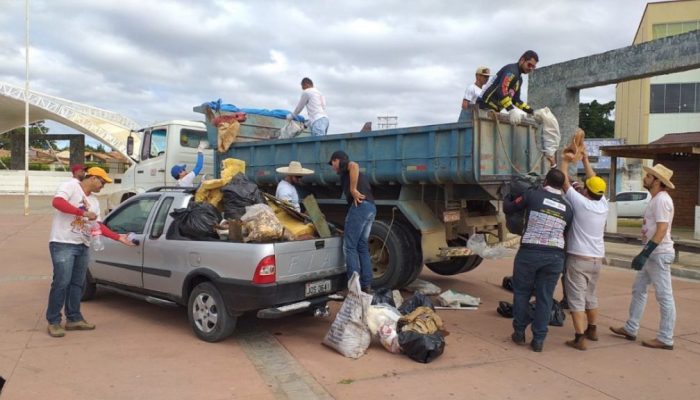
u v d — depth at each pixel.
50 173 42.62
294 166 7.68
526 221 5.62
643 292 5.81
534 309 5.74
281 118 10.63
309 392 4.36
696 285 9.06
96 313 6.71
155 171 11.81
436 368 4.93
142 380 4.54
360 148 7.71
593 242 5.50
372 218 6.35
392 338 5.29
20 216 21.16
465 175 6.56
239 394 4.29
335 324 5.39
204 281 5.74
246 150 9.30
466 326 6.33
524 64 7.48
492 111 6.71
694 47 10.84
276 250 5.35
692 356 5.35
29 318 6.40
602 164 31.45
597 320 6.69
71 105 40.62
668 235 5.58
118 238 6.03
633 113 35.34
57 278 5.66
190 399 4.18
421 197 7.56
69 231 5.67
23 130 51.19
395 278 7.39
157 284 6.12
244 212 6.10
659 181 5.60
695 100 32.59
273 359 5.12
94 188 5.89
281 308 5.37
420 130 6.97
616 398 4.30
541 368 4.96
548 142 7.72
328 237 6.21
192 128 11.91
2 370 4.72
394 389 4.42
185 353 5.25
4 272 9.28
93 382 4.48
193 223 5.76
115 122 42.59
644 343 5.65
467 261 8.77
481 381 4.62
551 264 5.34
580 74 13.04
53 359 5.01
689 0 32.09
